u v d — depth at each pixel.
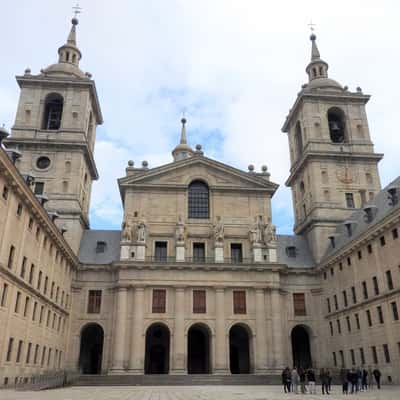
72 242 57.66
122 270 54.81
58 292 49.50
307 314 58.22
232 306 55.16
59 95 65.44
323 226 62.06
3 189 32.56
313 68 75.88
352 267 50.47
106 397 27.48
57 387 39.94
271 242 58.50
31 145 61.16
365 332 46.75
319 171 64.69
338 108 69.69
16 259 35.47
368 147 66.75
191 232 59.38
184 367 51.56
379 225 43.75
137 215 59.28
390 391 33.59
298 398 26.86
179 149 96.50
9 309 34.00
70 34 72.38
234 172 62.66
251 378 47.59
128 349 51.94
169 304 54.38
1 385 32.75
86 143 61.62
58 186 59.78
